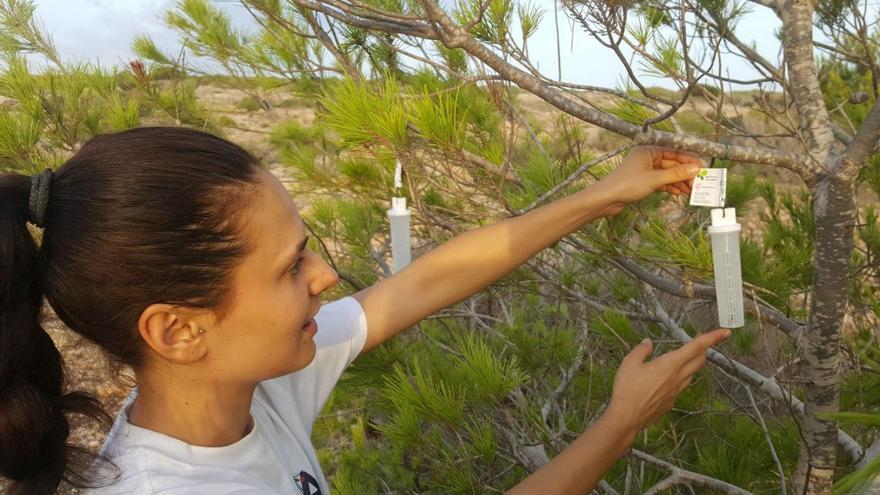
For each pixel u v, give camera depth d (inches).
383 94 52.6
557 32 51.9
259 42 94.9
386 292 41.3
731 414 82.1
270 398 35.0
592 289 97.2
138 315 25.5
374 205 104.2
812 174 44.3
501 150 64.0
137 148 25.5
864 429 78.1
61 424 27.8
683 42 37.7
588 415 89.6
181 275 25.0
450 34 40.4
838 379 50.5
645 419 33.4
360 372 68.0
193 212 24.9
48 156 90.2
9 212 25.6
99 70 101.5
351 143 51.3
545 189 68.1
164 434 27.8
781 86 56.2
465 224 84.5
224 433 29.5
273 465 30.3
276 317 27.3
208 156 25.8
